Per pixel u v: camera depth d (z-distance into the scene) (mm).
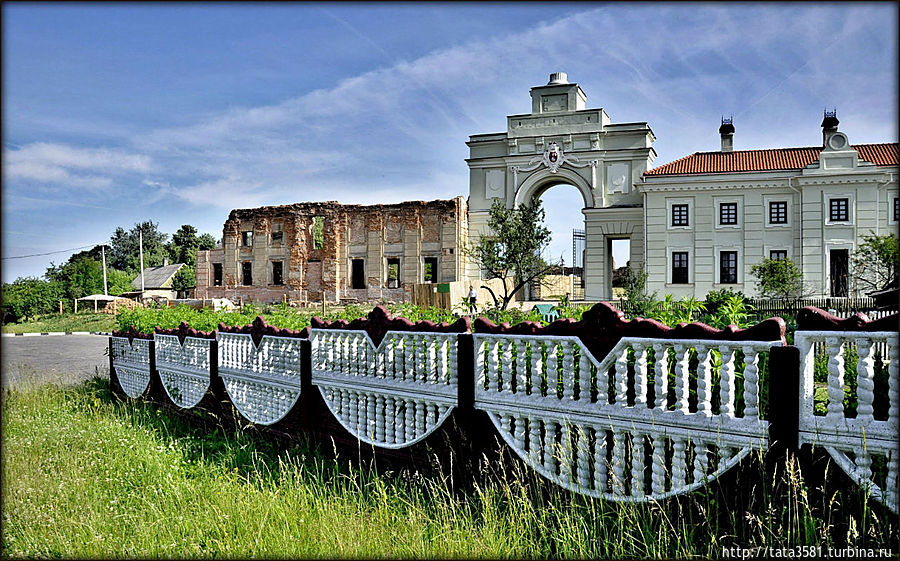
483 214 40000
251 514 4910
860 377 3336
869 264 30000
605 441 4277
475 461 5086
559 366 4949
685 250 33906
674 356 4605
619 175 37531
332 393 6547
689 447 3939
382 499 4996
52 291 57062
